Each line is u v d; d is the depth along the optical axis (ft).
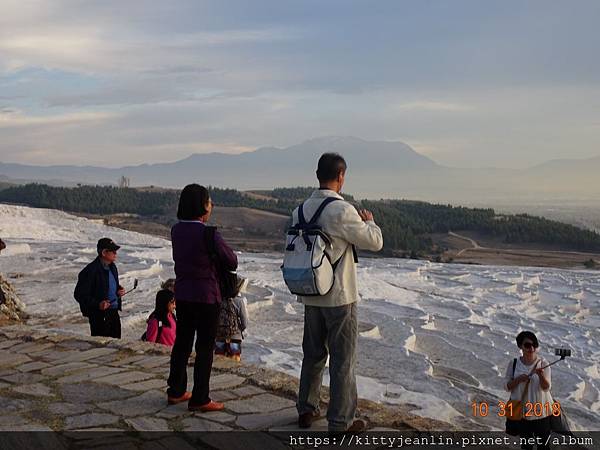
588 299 86.43
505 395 34.06
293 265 16.89
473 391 33.81
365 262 109.60
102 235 117.60
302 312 52.65
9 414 18.58
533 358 21.95
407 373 35.24
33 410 18.99
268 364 33.35
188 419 18.51
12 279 59.26
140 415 18.74
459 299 71.77
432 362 40.83
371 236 16.89
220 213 402.93
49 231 112.88
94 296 30.45
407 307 58.08
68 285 55.47
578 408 34.55
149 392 20.92
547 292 88.07
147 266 69.51
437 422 19.08
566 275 109.81
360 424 17.76
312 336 17.97
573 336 59.47
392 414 19.42
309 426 17.98
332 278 16.92
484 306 69.31
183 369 19.75
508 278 94.99
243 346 37.52
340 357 17.29
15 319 41.01
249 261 87.40
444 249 337.52
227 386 21.62
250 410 19.39
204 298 19.01
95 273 30.48
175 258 19.42
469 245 361.10
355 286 17.48
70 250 82.12
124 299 51.70
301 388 18.15
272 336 43.91
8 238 98.43
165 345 27.55
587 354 51.93
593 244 367.25
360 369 35.60
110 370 23.56
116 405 19.58
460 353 43.78
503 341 50.47
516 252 341.82
